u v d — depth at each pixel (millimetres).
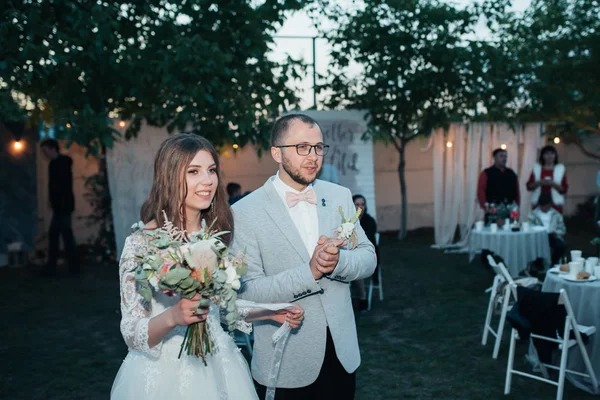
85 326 6418
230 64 8172
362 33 10711
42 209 10820
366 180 10742
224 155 11273
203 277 1836
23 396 4477
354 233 2596
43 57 7023
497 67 10602
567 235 12078
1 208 10078
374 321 6445
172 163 2098
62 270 9664
